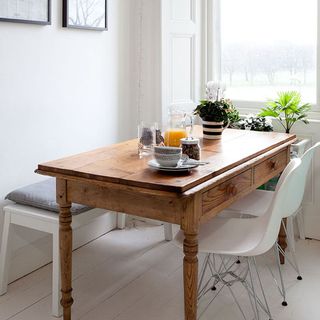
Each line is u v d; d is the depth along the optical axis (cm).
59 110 313
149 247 343
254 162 245
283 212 247
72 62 320
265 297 261
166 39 365
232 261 320
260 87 389
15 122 282
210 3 389
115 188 201
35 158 299
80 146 334
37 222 259
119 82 367
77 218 258
